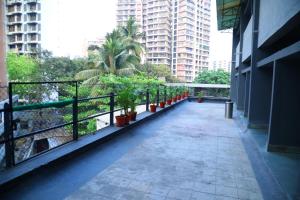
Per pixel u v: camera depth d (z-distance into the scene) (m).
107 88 9.48
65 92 9.24
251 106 6.46
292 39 5.38
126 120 5.75
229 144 4.96
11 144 2.93
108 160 3.72
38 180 2.89
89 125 8.59
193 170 3.45
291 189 2.85
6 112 2.87
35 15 40.19
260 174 3.40
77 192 2.67
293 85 4.36
